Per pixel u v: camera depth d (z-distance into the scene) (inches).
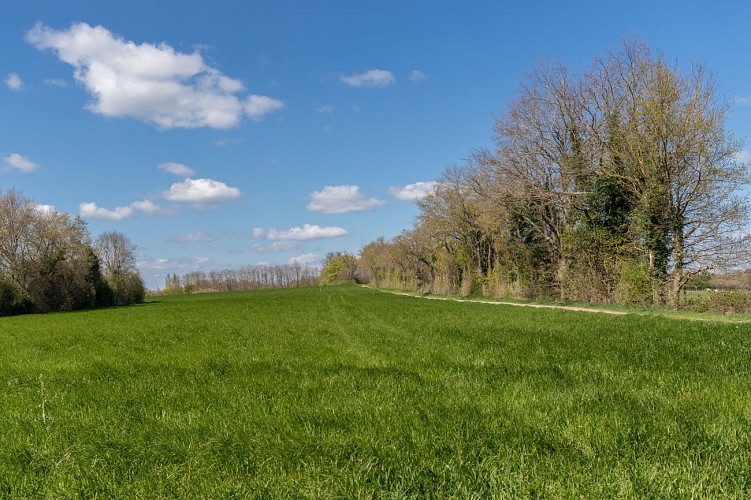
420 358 494.3
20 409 338.0
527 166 1525.6
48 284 2500.0
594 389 316.5
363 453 219.1
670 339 555.5
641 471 187.9
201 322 1176.2
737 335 573.6
